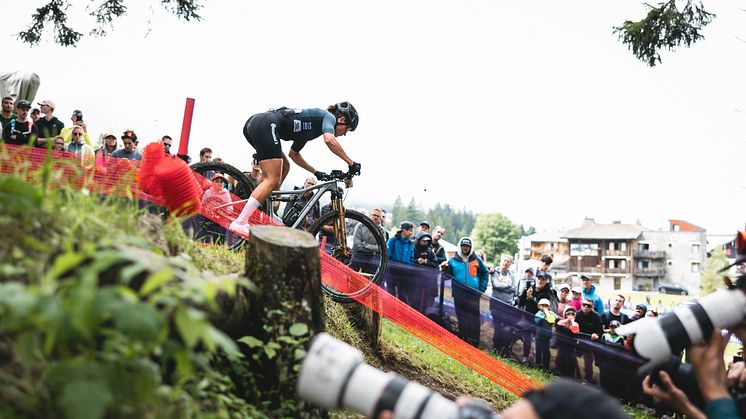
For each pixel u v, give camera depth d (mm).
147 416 2098
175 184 3807
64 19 10828
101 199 3400
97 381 1825
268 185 5297
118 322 1757
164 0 11164
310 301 3363
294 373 3240
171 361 2674
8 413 1847
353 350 2006
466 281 7523
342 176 5586
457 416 1788
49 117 7633
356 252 5898
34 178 2834
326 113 5555
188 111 5836
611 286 99812
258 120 5355
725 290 2414
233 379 3143
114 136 7211
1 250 2146
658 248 99125
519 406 1778
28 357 1839
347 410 3855
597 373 7086
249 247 3424
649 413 6906
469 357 6215
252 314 3303
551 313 7535
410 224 7219
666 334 2309
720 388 2279
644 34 9516
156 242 3213
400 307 6082
